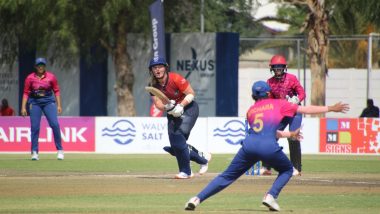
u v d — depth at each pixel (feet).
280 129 91.86
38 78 168.45
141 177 134.00
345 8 308.19
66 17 271.90
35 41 287.28
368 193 111.34
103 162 171.42
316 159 188.24
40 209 92.22
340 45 476.95
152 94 120.67
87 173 143.33
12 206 95.20
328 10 308.40
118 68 287.69
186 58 295.89
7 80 293.64
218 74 294.66
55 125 171.73
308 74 373.61
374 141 209.97
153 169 153.38
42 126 211.00
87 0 276.41
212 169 153.38
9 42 291.58
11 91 293.64
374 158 193.47
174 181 126.11
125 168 155.53
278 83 129.49
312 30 284.82
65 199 102.73
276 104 89.20
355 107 385.91
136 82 298.56
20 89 293.64
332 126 212.23
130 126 211.82
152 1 282.36
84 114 296.92
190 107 122.93
